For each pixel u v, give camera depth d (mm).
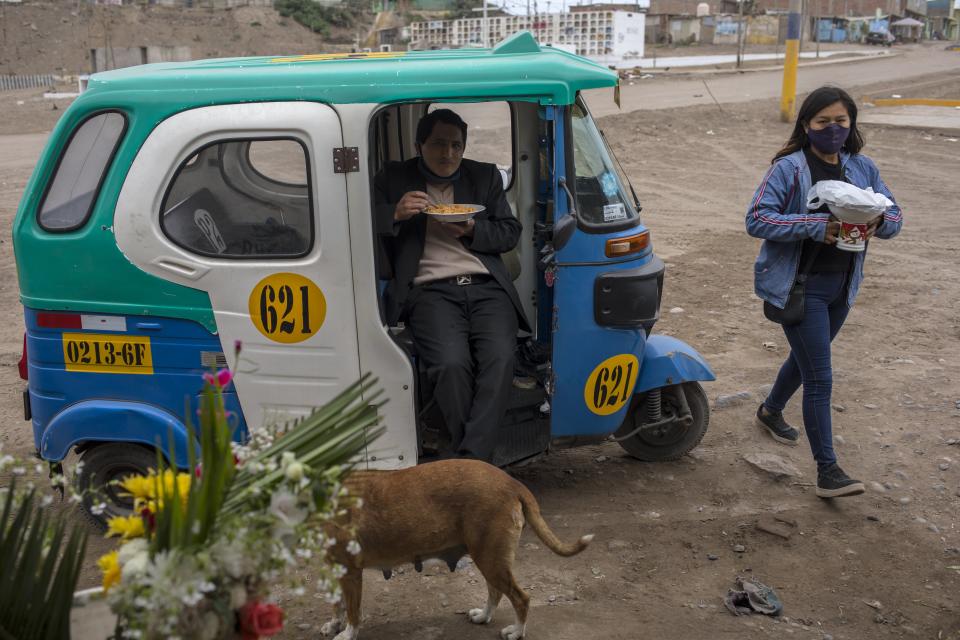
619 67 47781
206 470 2059
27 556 2066
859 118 22562
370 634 3783
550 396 4676
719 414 6176
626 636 3734
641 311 4684
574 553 3504
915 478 5230
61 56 53969
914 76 37438
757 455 5457
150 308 4316
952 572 4270
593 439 4863
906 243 11383
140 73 4371
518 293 4938
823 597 4066
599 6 64125
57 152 4277
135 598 2016
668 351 5184
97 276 4312
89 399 4461
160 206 4238
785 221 4523
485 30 52312
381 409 4391
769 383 6719
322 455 2258
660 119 21688
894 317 8336
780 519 4734
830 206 4422
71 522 4617
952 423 5930
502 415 4438
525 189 4793
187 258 4258
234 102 4199
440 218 4391
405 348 4512
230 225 4258
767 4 85062
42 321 4414
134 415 4375
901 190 14859
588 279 4570
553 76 4188
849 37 83125
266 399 4387
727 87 33062
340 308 4273
